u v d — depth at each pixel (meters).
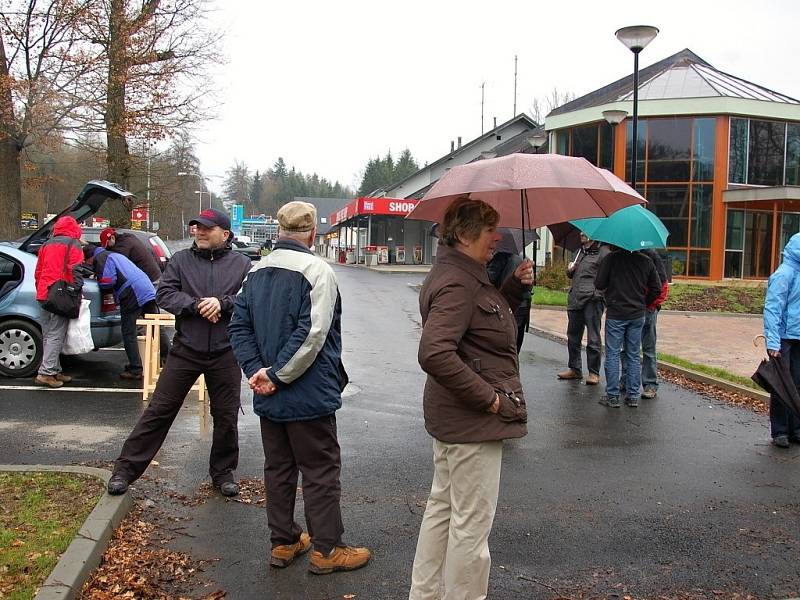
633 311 7.78
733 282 25.55
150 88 18.47
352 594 3.65
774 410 6.49
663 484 5.45
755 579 3.90
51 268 7.82
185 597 3.58
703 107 26.75
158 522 4.47
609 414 7.60
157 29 18.31
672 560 4.12
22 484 4.80
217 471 5.00
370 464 5.76
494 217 3.15
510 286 3.54
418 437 6.57
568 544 4.32
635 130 13.20
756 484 5.48
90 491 4.70
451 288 3.06
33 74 17.03
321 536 3.84
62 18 16.72
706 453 6.28
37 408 7.21
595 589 3.76
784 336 6.23
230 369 4.85
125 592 3.58
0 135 16.05
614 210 3.98
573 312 9.17
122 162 19.23
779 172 28.08
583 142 29.52
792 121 27.94
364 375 9.42
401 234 45.81
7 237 16.58
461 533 3.15
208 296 4.75
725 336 13.84
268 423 3.90
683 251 27.52
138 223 24.08
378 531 4.45
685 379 9.52
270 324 3.77
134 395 7.88
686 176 27.33
